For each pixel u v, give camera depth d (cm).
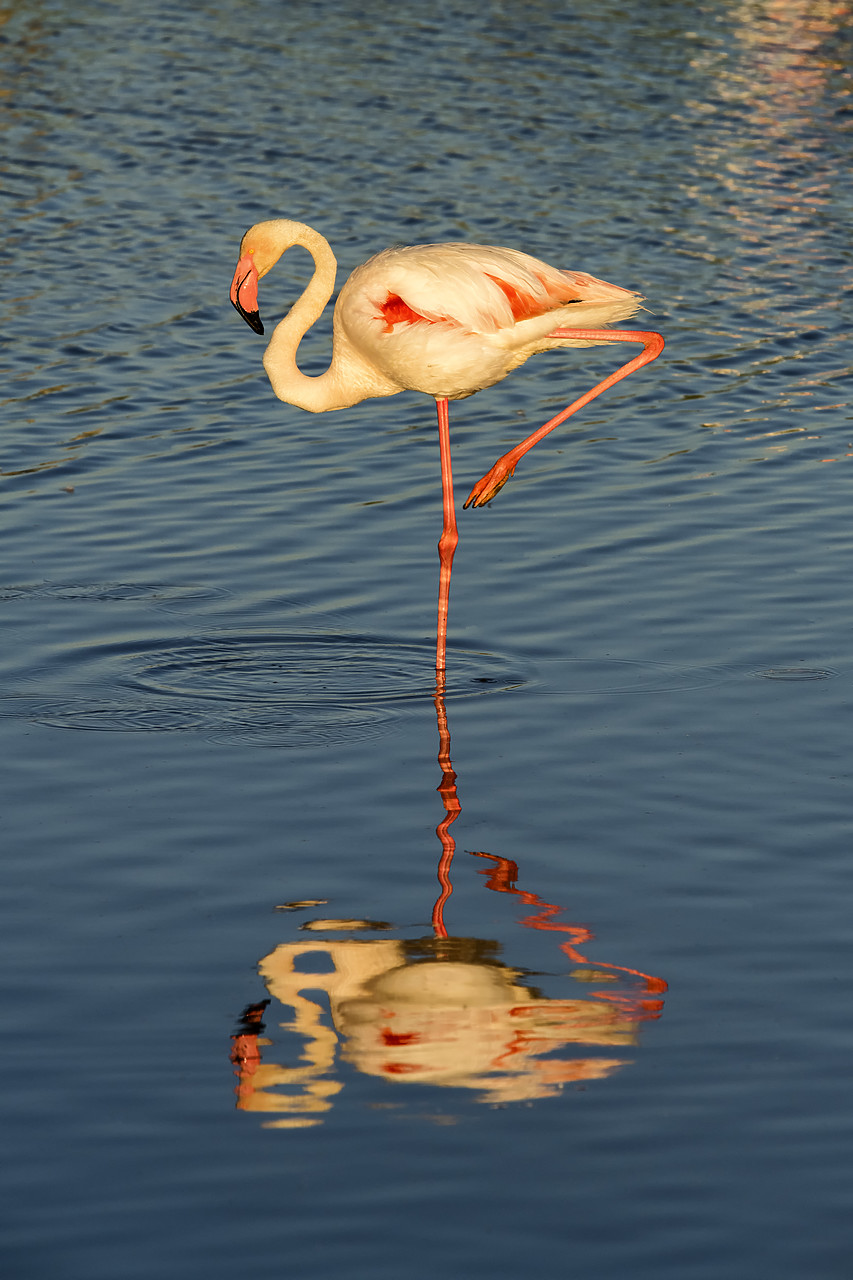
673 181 2545
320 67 3209
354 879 872
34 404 1731
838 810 945
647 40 3500
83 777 988
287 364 1227
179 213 2362
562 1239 598
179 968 786
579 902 846
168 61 3253
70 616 1236
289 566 1343
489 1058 712
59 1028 733
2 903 844
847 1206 615
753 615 1238
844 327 2003
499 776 992
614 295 1164
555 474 1570
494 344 1135
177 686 1123
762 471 1564
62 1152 648
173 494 1505
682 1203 617
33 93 2984
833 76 3234
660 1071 701
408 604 1270
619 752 1023
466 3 3838
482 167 2580
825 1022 736
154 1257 590
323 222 2288
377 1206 617
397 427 1722
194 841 911
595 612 1249
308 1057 712
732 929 820
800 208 2445
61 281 2103
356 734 1054
